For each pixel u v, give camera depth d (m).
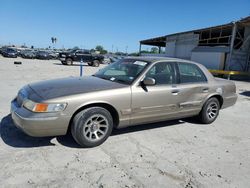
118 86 4.11
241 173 3.47
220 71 20.08
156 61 4.62
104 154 3.73
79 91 3.78
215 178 3.29
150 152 3.93
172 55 29.94
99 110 3.86
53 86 4.02
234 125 5.81
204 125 5.59
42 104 3.46
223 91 5.72
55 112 3.50
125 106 4.09
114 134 4.59
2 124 4.66
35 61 31.52
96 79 4.61
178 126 5.37
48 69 19.16
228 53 21.41
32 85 4.24
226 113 7.03
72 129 3.73
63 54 26.78
